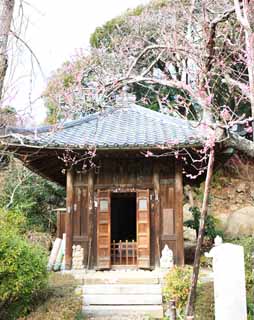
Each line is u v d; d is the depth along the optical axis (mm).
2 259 5418
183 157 8539
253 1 5020
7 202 12398
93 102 6785
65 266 8820
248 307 5598
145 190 9148
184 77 7254
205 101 5172
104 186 9281
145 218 9008
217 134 5023
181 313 6199
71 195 9172
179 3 7348
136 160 9352
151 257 8906
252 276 6219
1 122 4492
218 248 4141
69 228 9031
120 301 6980
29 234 11141
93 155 8180
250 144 5031
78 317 6246
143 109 11195
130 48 9867
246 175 14164
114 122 10508
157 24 9234
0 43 3861
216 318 4008
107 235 9000
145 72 5785
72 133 9352
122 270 8891
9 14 3936
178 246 8781
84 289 7289
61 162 9812
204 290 6133
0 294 5371
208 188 5754
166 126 9930
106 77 8500
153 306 6867
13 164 13312
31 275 5613
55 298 6098
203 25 5500
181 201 8969
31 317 5477
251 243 8516
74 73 7457
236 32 6273
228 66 6375
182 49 5664
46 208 13781
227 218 13961
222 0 6566
